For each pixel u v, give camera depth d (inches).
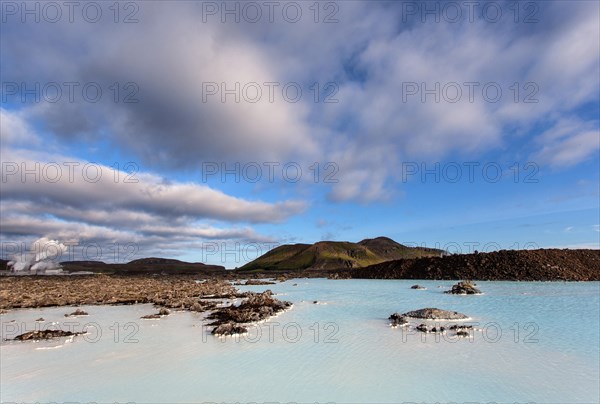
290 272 4579.2
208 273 4626.0
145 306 1477.6
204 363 648.4
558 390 511.5
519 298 1498.5
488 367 608.1
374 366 618.5
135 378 578.9
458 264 2721.5
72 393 523.8
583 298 1481.3
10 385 559.5
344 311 1227.9
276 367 621.3
